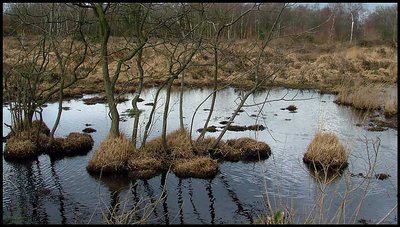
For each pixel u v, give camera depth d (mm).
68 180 11578
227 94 26250
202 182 11484
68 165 12812
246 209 9828
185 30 13195
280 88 28125
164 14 12359
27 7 15188
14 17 14719
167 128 17062
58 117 13945
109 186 11164
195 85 29266
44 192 10703
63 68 13617
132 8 11789
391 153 13883
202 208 9906
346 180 8898
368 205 9828
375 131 16906
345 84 27578
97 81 27984
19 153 13320
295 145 14984
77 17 13852
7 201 10148
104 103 22672
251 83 28609
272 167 12633
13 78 15422
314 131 17016
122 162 12125
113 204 10055
